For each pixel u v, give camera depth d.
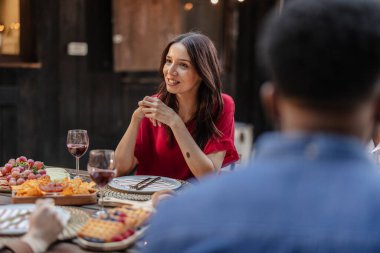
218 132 2.07
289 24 0.57
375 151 2.07
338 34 0.55
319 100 0.56
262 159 0.59
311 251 0.52
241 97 5.87
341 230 0.52
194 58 2.00
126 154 2.07
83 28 4.45
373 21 0.56
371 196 0.54
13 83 4.05
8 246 1.14
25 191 1.57
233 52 5.68
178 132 1.95
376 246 0.51
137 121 2.07
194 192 0.60
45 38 4.21
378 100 0.59
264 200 0.55
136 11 4.61
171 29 4.84
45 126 4.30
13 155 4.13
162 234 0.58
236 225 0.55
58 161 4.45
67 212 1.43
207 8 5.32
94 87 4.59
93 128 4.63
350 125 0.57
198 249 0.55
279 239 0.53
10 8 3.98
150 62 4.75
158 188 1.75
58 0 4.26
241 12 5.75
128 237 1.25
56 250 1.21
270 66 0.59
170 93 2.16
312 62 0.55
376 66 0.56
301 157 0.56
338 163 0.56
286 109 0.60
